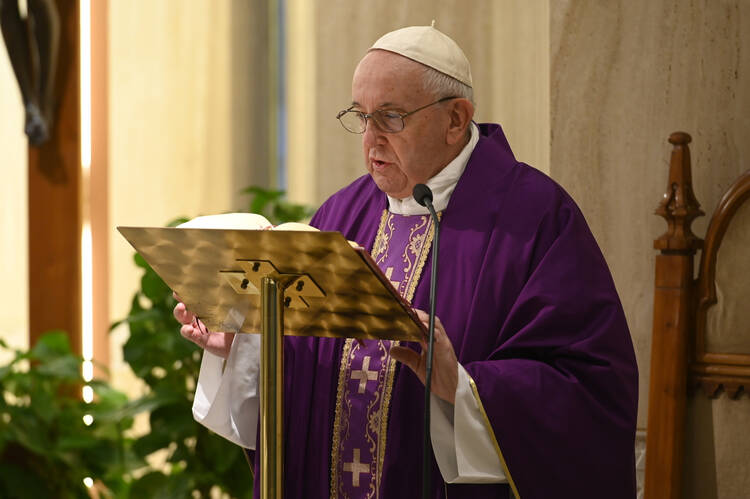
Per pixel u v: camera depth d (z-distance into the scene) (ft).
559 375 24.08
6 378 51.39
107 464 51.42
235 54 69.56
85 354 65.72
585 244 25.82
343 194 30.48
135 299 49.75
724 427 34.91
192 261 21.47
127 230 20.86
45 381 52.90
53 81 54.65
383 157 26.35
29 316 55.93
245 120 69.87
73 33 54.85
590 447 24.03
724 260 34.91
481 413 23.12
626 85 37.81
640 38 37.63
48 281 55.72
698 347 35.14
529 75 44.80
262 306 21.20
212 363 28.19
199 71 68.85
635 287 37.91
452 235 26.68
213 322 24.13
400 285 27.02
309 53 65.05
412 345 26.13
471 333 25.32
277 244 20.03
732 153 36.68
